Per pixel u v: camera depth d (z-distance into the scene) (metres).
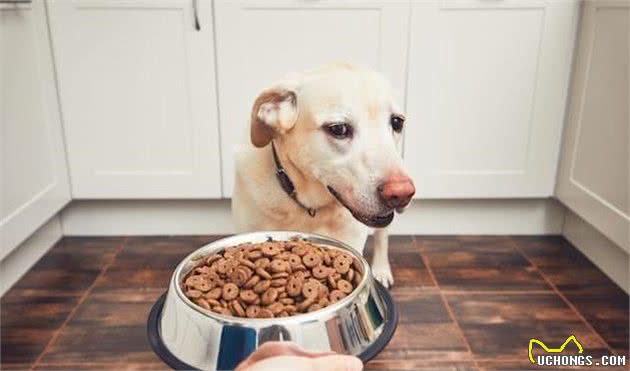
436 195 1.71
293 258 0.86
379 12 1.53
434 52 1.57
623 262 1.47
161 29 1.53
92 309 1.37
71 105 1.60
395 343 1.23
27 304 1.39
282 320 0.73
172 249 1.71
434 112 1.62
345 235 1.22
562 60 1.59
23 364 1.16
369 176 0.98
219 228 1.80
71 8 1.51
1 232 1.34
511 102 1.63
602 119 1.46
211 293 0.80
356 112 1.02
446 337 1.26
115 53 1.55
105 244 1.74
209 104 1.60
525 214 1.81
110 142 1.64
